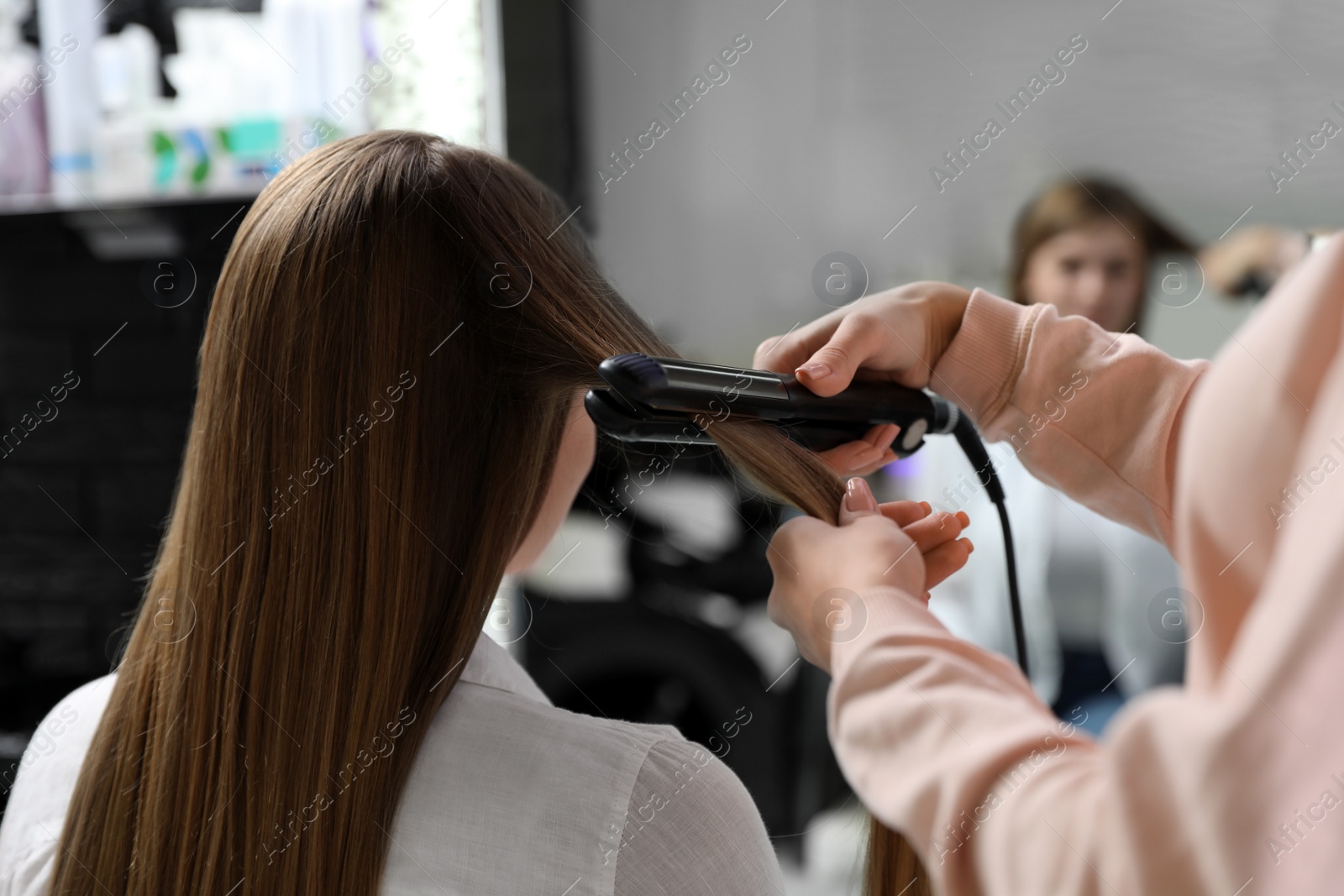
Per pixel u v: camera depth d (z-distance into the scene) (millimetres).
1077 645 1383
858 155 1454
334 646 495
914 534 478
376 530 491
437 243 504
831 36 1434
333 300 492
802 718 1531
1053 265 1436
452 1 1410
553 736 491
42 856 578
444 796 485
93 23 1380
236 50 1384
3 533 1516
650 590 1518
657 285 1497
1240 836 220
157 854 524
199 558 521
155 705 540
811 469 536
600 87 1458
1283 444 244
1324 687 212
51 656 1522
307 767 497
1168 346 1441
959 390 630
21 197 1409
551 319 518
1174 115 1394
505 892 473
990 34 1404
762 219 1480
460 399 503
